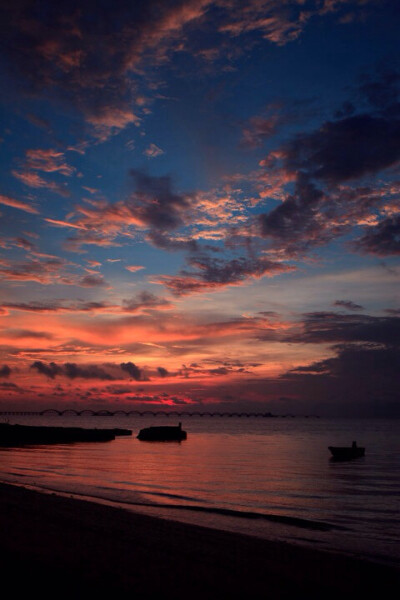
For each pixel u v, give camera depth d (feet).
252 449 267.39
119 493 95.45
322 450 261.03
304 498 98.37
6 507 62.64
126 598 30.53
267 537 60.29
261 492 104.99
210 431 590.55
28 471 134.82
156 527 57.77
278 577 39.34
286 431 604.49
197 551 46.42
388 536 63.62
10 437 305.53
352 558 48.03
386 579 40.83
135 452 235.20
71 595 29.94
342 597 35.58
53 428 339.16
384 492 109.70
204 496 96.17
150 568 38.24
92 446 288.10
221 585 35.76
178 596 32.17
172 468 154.40
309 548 53.36
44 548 40.70
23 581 31.71
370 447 310.65
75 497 86.79
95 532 51.24
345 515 79.61
